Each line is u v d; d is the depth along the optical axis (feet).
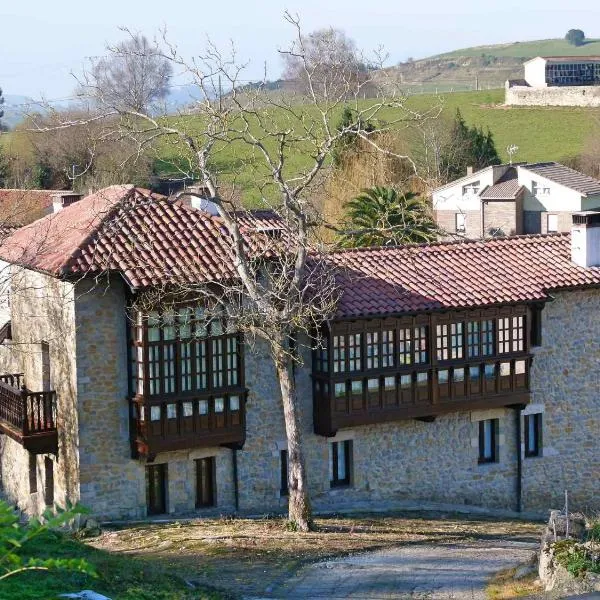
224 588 93.45
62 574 82.02
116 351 117.60
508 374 132.36
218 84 108.68
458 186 281.95
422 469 131.54
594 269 137.69
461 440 133.28
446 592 94.12
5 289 131.13
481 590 94.53
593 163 334.44
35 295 124.57
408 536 116.26
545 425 137.39
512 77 589.32
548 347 136.67
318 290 118.21
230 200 116.26
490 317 130.21
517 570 99.81
